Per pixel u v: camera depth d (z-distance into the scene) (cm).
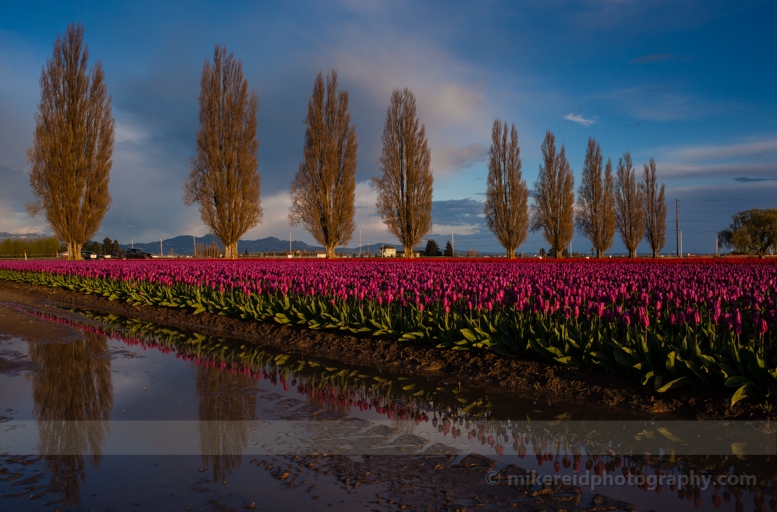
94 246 10588
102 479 363
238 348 899
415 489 344
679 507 323
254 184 4525
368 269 1772
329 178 4453
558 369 640
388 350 804
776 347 543
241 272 1513
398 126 4531
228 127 4406
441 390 622
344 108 4497
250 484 352
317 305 1012
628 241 5881
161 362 782
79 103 4447
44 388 621
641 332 614
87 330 1108
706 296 809
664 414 512
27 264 3266
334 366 754
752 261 2642
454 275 1330
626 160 5862
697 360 539
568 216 5347
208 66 4369
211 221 4416
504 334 717
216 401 564
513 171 4869
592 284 979
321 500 327
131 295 1526
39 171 4397
